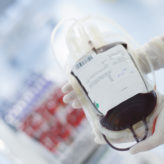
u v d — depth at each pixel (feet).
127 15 4.26
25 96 3.91
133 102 2.67
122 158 3.60
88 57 2.76
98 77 2.72
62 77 3.90
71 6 4.50
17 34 4.60
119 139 2.94
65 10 4.50
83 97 2.95
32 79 4.10
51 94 3.76
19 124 3.82
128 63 2.74
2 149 3.60
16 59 4.52
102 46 2.82
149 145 2.87
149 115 2.83
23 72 4.39
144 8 4.25
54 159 3.57
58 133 3.63
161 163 3.59
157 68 3.28
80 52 2.88
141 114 2.72
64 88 3.12
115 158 3.59
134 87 2.69
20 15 4.64
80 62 2.77
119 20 4.25
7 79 4.39
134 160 3.60
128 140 2.95
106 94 2.69
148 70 3.13
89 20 3.20
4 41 4.59
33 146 3.67
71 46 2.94
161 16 4.18
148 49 3.20
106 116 2.70
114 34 3.02
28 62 4.45
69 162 3.52
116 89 2.68
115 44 2.81
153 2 4.24
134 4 4.28
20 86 4.24
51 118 3.67
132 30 4.19
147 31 4.15
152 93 2.76
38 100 3.78
